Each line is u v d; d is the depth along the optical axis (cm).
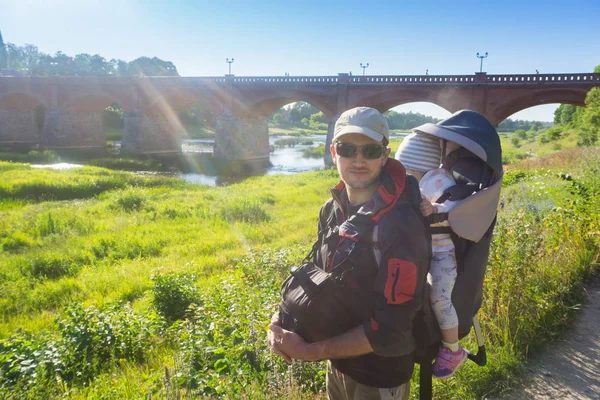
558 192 1013
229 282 800
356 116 207
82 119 7738
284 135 13525
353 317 199
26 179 2972
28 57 17225
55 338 677
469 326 231
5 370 535
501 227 535
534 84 4291
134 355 605
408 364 209
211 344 470
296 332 206
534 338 418
